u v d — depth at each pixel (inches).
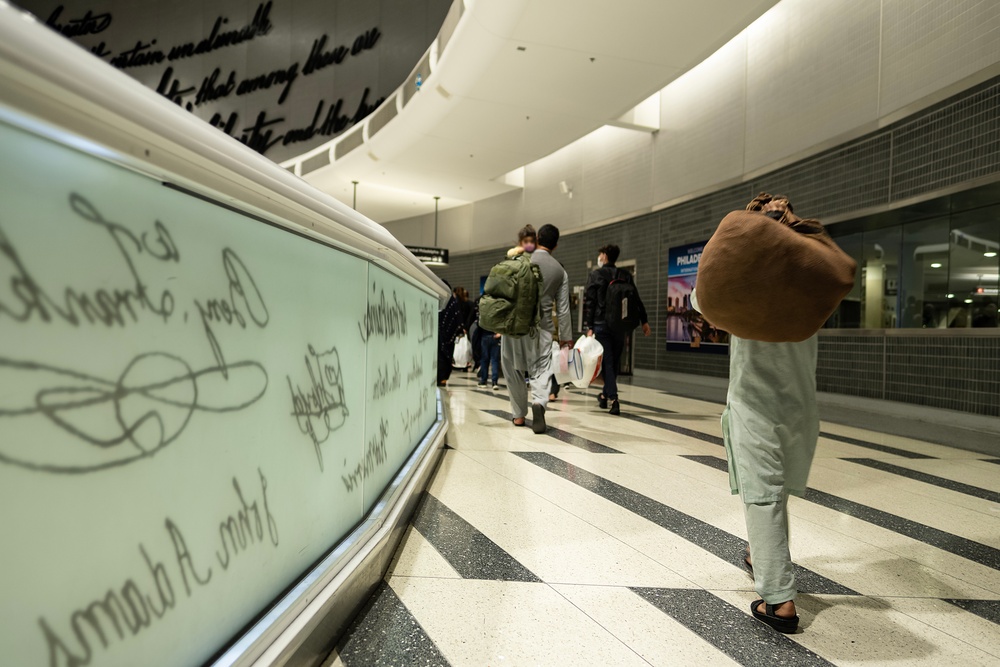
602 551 85.7
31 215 24.2
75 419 26.7
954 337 214.8
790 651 60.9
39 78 20.1
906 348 235.0
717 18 253.9
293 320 49.9
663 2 243.6
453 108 370.0
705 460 145.9
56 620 25.8
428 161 490.3
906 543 94.2
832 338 272.7
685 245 366.3
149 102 27.1
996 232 211.5
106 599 28.8
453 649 57.7
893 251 254.2
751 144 313.6
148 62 824.3
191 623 36.0
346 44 671.8
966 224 223.0
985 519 107.1
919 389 229.0
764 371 68.2
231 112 756.0
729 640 62.6
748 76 315.9
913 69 223.3
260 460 44.6
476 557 81.6
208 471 37.6
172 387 33.6
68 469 26.4
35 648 24.8
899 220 247.0
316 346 55.3
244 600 42.7
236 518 41.2
